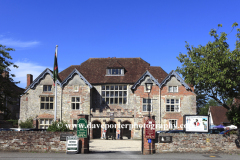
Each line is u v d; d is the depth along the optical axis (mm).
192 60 21906
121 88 39906
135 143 29812
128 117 36688
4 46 24375
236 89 20156
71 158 16797
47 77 38625
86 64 44188
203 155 18297
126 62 44156
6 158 16609
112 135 37312
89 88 37719
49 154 18172
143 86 37562
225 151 19078
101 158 16953
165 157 17469
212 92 21031
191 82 21797
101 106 39562
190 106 37125
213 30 21016
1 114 40188
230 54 19062
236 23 19688
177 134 19328
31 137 18969
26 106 38375
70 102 37719
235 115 19391
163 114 37000
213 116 53312
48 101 38219
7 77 24109
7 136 19016
